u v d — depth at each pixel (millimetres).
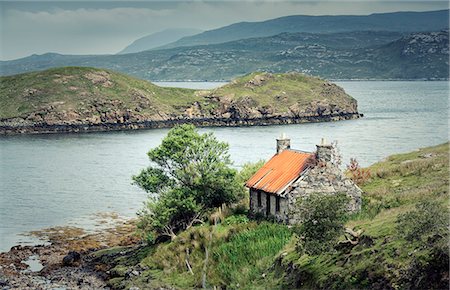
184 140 62188
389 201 53562
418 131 189500
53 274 58000
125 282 52000
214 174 61750
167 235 61000
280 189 53281
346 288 35625
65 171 129875
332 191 52719
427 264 32344
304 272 40344
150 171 64125
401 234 36719
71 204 94562
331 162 53156
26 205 94250
